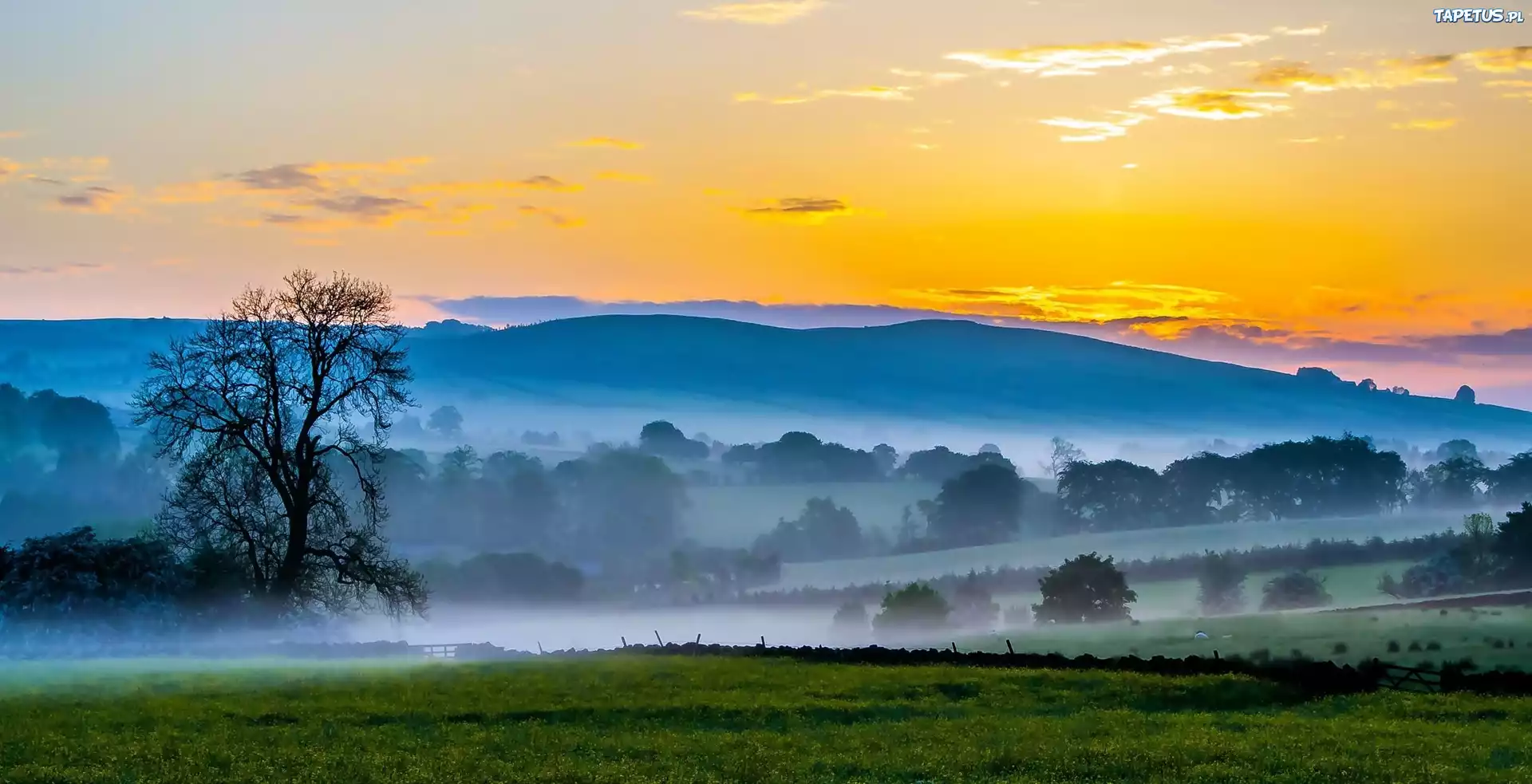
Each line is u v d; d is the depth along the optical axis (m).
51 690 54.78
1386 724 46.88
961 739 44.00
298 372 77.50
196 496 77.56
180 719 46.78
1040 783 37.31
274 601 76.94
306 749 41.41
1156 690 54.84
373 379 78.56
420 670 63.41
